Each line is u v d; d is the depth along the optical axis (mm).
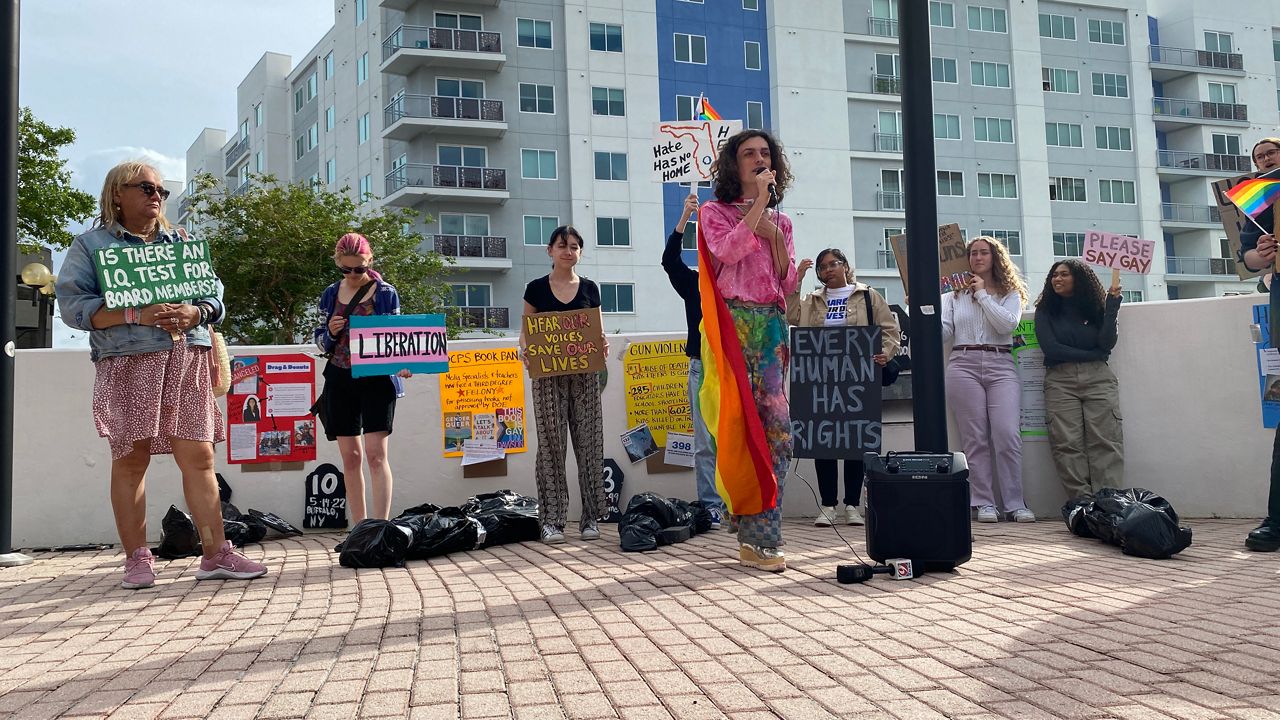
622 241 47031
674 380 8641
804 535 7113
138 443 5363
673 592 4727
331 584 5312
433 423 8539
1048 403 8000
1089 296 7926
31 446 7801
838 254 8039
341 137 54125
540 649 3623
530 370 7023
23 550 7637
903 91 6367
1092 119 56781
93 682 3320
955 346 8023
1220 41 61344
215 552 5574
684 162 7031
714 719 2758
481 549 6699
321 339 6711
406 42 46094
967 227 53250
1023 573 5133
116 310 5164
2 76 6719
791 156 49531
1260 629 3715
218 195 39875
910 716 2754
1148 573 5094
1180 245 59625
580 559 6012
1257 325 7742
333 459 8344
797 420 7426
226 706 2992
